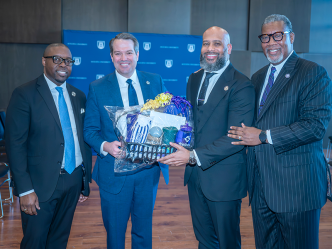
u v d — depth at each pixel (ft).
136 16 21.72
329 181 5.68
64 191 5.84
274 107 5.48
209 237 6.28
